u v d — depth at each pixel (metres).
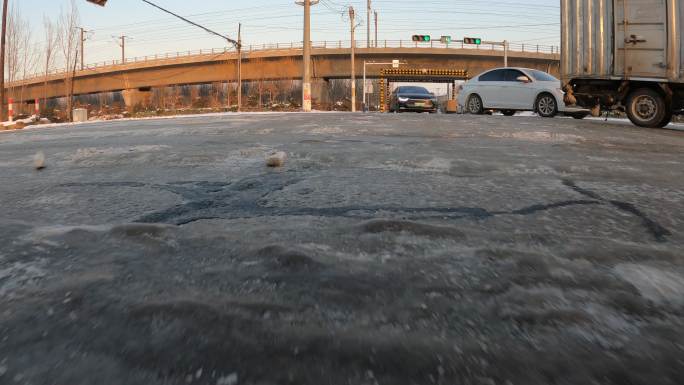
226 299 1.10
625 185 2.80
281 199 2.39
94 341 0.91
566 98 9.13
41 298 1.11
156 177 3.16
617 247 1.52
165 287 1.18
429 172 3.24
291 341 0.90
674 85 8.14
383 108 34.69
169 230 1.73
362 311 1.04
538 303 1.08
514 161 3.78
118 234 1.66
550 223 1.92
